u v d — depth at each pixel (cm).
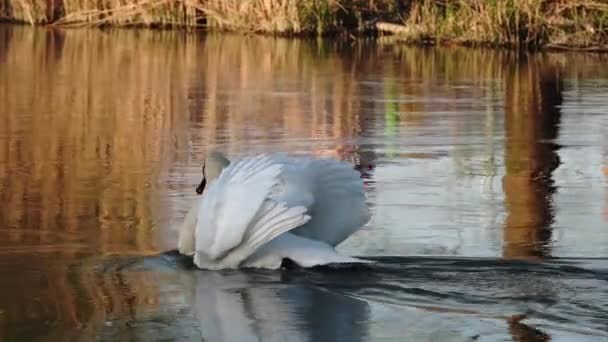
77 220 1125
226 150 1538
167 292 881
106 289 890
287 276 916
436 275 919
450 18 3086
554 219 1141
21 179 1328
